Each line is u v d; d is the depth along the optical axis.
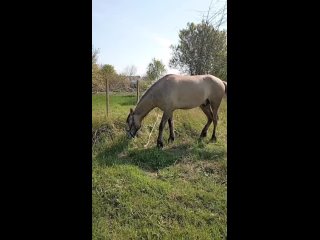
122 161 6.27
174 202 4.64
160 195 4.83
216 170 5.87
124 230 3.97
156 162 6.25
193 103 7.73
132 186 5.00
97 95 12.47
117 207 4.48
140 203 4.56
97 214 4.30
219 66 12.38
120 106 10.44
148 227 4.07
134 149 7.09
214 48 12.30
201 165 6.06
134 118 7.39
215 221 4.20
